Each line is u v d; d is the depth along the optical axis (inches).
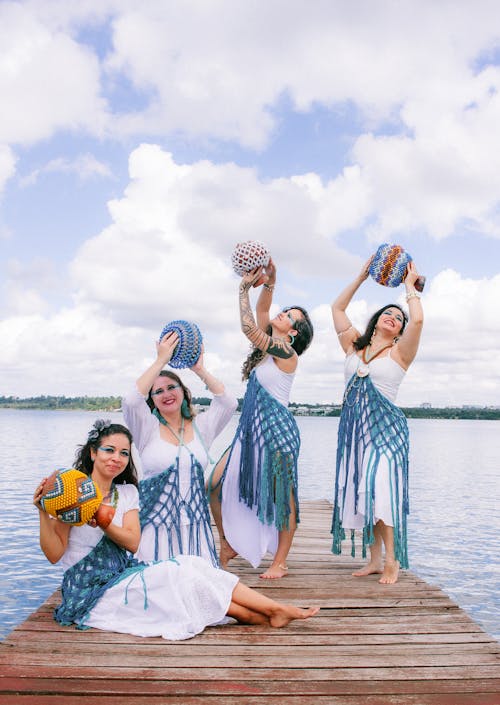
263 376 181.9
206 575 139.9
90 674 114.8
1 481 706.8
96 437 148.7
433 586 174.4
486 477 937.5
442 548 422.9
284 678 115.8
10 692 107.9
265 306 195.9
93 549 143.4
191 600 135.3
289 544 183.2
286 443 177.2
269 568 187.6
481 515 561.0
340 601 160.6
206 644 130.1
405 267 188.7
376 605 157.8
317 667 120.7
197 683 112.9
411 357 184.7
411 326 181.3
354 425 186.5
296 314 187.8
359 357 191.5
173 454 162.1
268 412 178.7
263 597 139.6
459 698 109.9
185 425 169.5
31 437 1844.2
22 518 483.8
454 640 135.6
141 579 136.1
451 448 1910.7
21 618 262.5
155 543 158.1
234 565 198.4
